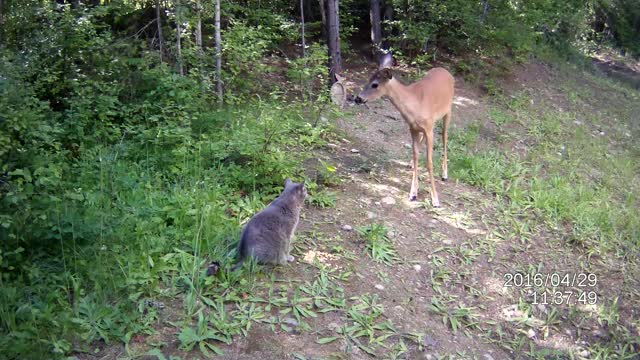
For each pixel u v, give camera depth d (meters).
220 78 4.36
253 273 2.48
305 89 5.04
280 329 2.24
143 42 4.19
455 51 6.67
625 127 6.37
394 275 2.83
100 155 2.99
